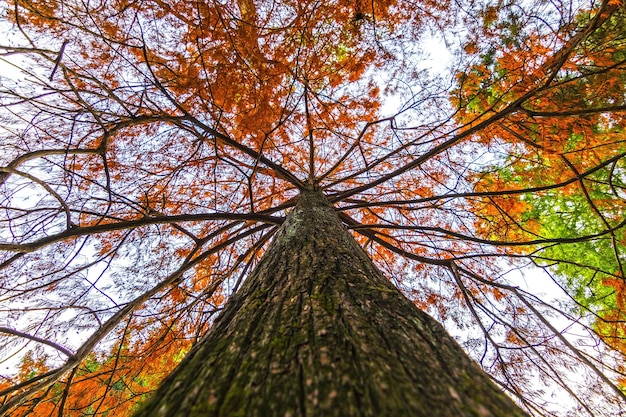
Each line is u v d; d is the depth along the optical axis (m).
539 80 3.16
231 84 3.28
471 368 0.86
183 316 3.77
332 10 3.21
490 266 4.49
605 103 3.12
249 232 3.84
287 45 3.36
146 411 0.77
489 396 0.73
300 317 1.07
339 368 0.78
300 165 5.02
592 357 3.13
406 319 1.07
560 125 3.23
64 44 1.90
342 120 4.30
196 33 2.91
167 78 3.16
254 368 0.83
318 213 2.70
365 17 3.35
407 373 0.76
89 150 2.35
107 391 3.08
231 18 2.87
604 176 4.18
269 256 1.92
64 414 2.95
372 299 1.19
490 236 4.55
